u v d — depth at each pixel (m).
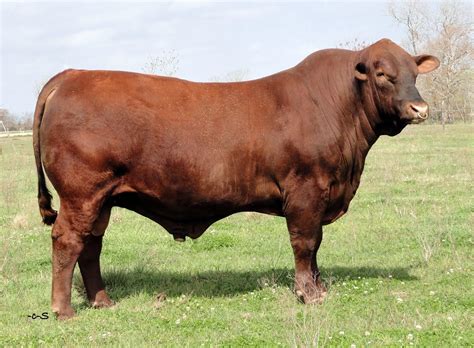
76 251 6.33
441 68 50.97
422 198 13.67
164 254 9.52
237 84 6.80
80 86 6.37
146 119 6.30
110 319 6.27
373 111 6.69
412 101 6.28
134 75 6.59
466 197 13.66
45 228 11.53
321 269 8.17
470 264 8.02
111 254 9.44
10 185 15.49
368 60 6.59
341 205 6.97
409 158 22.86
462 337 5.12
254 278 7.87
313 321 5.47
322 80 6.79
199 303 6.80
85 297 7.12
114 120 6.24
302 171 6.54
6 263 8.57
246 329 5.74
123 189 6.41
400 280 7.45
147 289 7.50
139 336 5.66
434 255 8.61
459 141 31.09
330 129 6.64
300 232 6.66
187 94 6.56
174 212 6.63
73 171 6.18
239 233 10.96
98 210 6.32
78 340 5.62
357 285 7.27
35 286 7.70
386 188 15.47
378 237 10.09
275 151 6.51
